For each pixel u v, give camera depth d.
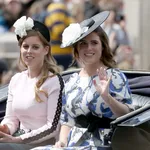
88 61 14.85
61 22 27.31
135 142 13.56
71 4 31.05
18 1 31.64
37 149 14.33
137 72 16.72
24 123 15.59
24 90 15.59
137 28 32.19
